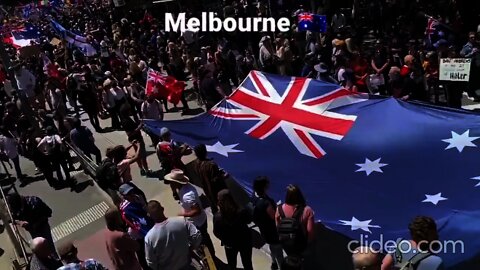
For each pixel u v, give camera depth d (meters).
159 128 10.80
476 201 6.83
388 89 13.56
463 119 8.85
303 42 17.41
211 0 26.19
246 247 7.32
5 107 15.38
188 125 10.80
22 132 13.59
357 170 8.23
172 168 9.67
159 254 6.30
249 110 10.74
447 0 18.02
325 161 8.64
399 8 18.88
